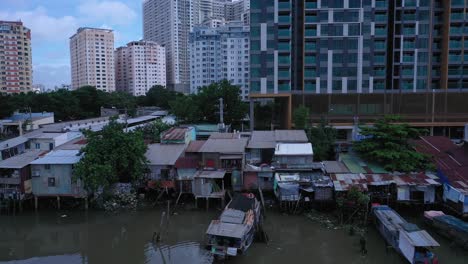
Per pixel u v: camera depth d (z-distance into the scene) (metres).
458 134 74.19
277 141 46.81
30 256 31.91
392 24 73.62
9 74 145.88
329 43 72.00
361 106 72.94
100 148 40.84
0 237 35.62
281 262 29.48
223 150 44.72
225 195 42.25
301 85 75.38
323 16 71.56
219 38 147.25
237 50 144.12
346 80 72.38
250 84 73.12
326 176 40.75
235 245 29.78
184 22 194.62
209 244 30.30
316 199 38.53
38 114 87.12
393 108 72.94
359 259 29.69
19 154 47.47
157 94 137.50
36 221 39.03
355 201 35.84
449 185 36.44
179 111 79.38
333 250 31.25
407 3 72.31
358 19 71.31
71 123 72.44
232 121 80.88
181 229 36.44
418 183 37.34
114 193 42.62
